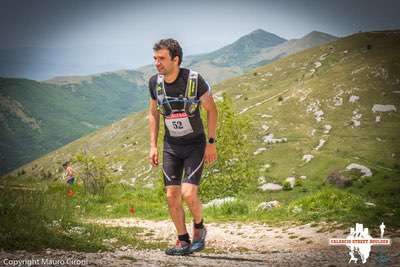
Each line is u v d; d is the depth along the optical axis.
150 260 6.06
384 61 199.25
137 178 187.25
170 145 6.48
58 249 6.69
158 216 17.75
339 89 189.38
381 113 171.75
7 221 8.02
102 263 5.49
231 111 31.27
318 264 6.05
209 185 30.56
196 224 6.71
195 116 6.22
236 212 16.97
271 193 131.12
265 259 6.68
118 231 10.41
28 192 12.15
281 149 161.12
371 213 11.64
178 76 6.09
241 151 31.20
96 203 22.00
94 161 26.66
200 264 5.88
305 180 138.88
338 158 148.38
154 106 6.57
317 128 171.75
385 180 130.00
